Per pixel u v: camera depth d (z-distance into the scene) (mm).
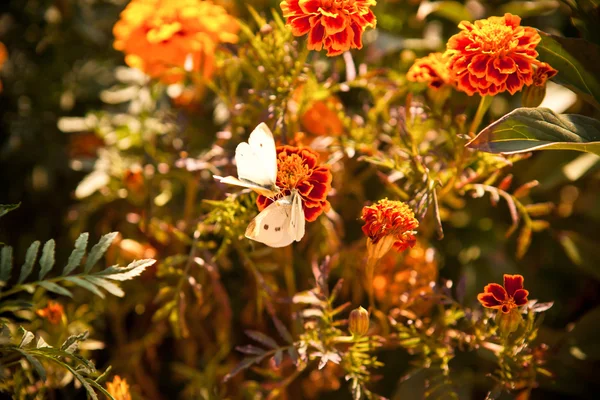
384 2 932
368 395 694
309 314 702
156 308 826
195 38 774
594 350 758
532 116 660
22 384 706
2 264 662
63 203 902
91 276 650
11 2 934
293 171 652
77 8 936
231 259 842
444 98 741
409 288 750
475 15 919
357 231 840
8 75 930
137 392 791
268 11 902
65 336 733
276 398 768
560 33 903
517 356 686
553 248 865
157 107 888
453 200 766
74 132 919
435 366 739
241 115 782
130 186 805
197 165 762
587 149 652
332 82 765
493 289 665
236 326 835
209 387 780
